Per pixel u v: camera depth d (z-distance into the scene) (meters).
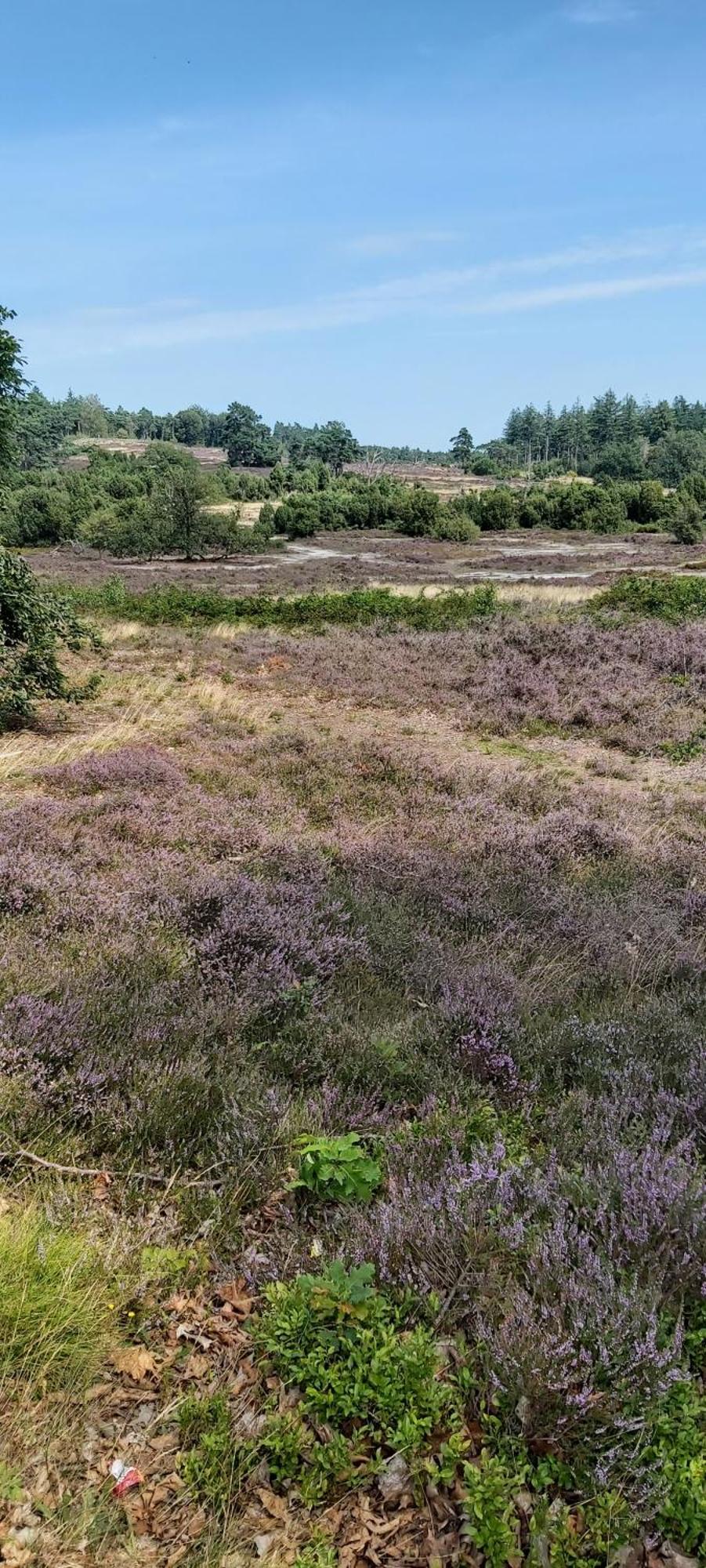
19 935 5.22
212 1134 3.58
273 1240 3.07
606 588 31.17
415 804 9.24
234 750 11.34
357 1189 3.19
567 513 72.00
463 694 15.16
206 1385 2.55
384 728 13.38
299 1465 2.32
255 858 7.30
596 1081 4.06
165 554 56.19
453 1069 4.11
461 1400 2.44
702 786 10.41
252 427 154.12
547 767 11.38
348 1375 2.48
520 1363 2.38
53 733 12.40
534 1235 2.90
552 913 6.21
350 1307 2.59
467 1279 2.73
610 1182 3.09
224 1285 2.93
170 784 9.57
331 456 140.50
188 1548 2.12
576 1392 2.35
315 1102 3.77
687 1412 2.31
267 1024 4.47
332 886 6.45
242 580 39.72
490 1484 2.16
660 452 120.25
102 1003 4.40
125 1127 3.55
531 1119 3.84
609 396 150.62
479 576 39.81
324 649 18.94
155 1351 2.67
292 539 66.69
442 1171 3.25
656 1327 2.43
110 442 175.00
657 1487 2.15
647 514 72.94
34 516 66.06
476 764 11.23
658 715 13.30
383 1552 2.12
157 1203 3.24
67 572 44.22
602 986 5.14
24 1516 2.15
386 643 19.48
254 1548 2.13
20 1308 2.56
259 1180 3.33
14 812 8.02
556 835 8.01
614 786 10.51
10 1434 2.34
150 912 5.76
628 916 6.10
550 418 180.25
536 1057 4.25
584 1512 2.17
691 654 16.36
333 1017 4.48
